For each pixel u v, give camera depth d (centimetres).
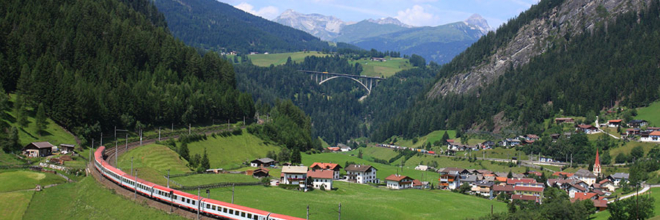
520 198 16912
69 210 11338
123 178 12288
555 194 16800
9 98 18750
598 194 17662
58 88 18912
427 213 13425
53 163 14912
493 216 12475
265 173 17025
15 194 11788
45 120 17512
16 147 15675
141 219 10288
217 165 19450
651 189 17438
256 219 9800
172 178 14475
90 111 18838
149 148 18075
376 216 12556
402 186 18975
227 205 10169
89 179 13012
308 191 15388
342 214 12269
